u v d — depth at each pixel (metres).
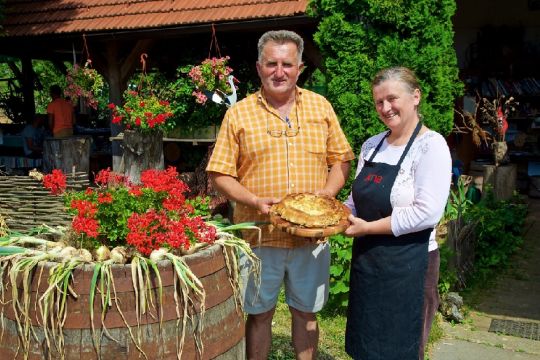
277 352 3.89
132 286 2.23
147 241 2.35
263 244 2.98
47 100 15.03
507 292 5.29
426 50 5.52
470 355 4.04
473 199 7.57
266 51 2.82
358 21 5.72
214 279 2.47
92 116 12.88
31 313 2.26
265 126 2.92
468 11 10.26
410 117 2.73
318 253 3.04
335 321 4.50
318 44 5.84
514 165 7.95
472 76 10.16
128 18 7.84
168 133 8.22
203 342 2.40
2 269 2.32
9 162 9.99
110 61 8.22
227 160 2.96
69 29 7.96
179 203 2.57
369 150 2.93
